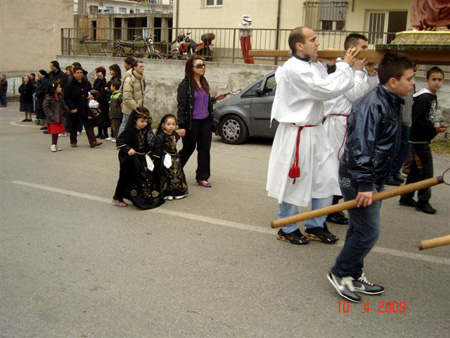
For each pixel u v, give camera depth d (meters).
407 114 7.03
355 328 3.58
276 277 4.41
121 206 6.49
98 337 3.43
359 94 5.44
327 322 3.66
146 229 5.61
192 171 8.62
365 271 4.56
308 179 4.97
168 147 6.66
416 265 4.71
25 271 4.47
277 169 5.08
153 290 4.12
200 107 7.29
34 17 27.50
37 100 14.71
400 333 3.52
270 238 5.38
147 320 3.65
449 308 3.89
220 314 3.75
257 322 3.64
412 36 4.05
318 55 4.75
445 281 4.38
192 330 3.53
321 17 16.42
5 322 3.62
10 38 27.14
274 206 6.58
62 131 10.32
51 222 5.80
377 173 3.70
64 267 4.56
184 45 16.25
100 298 3.98
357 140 3.57
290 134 4.95
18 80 27.03
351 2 15.91
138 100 9.99
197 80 7.29
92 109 10.69
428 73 6.23
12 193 7.01
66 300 3.94
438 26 4.49
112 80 11.69
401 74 3.49
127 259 4.76
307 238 5.28
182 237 5.38
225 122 11.31
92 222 5.83
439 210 6.54
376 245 5.22
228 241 5.27
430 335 3.50
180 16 19.11
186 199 6.88
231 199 6.89
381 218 6.16
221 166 9.05
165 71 14.75
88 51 18.05
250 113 10.98
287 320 3.68
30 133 12.98
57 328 3.54
